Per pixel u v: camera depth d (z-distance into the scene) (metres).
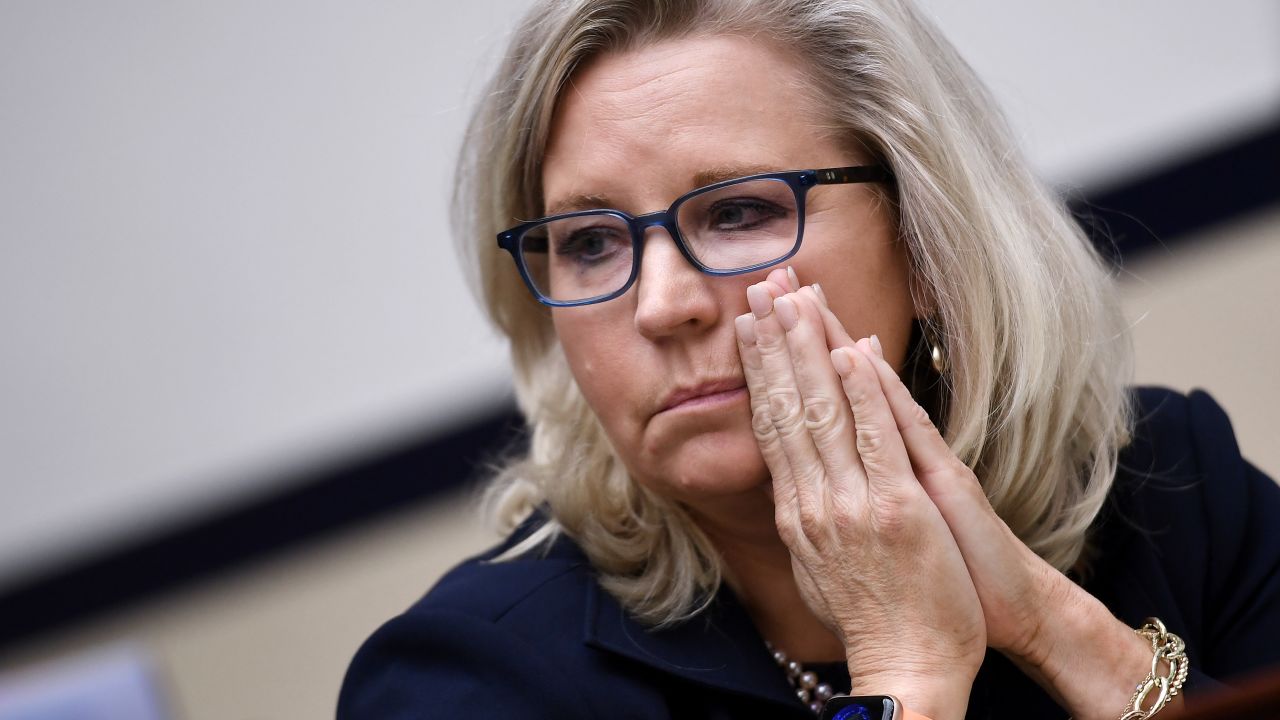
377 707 3.13
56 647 8.52
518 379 3.70
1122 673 2.95
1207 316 7.14
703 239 2.91
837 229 2.93
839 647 3.30
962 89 3.27
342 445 8.20
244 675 8.38
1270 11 7.12
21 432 8.34
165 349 8.22
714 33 2.92
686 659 3.10
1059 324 3.16
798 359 2.87
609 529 3.31
